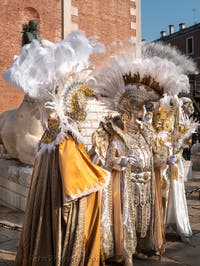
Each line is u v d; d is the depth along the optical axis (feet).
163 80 13.10
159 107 16.12
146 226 13.51
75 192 10.75
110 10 44.88
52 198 11.17
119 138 12.96
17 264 12.00
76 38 11.85
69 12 40.98
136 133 13.60
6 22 36.99
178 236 16.30
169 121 16.43
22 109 20.66
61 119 11.43
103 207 12.51
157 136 15.43
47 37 39.60
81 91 12.12
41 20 39.24
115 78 13.01
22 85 11.51
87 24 42.83
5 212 20.48
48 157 11.64
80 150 11.68
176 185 16.10
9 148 22.25
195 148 43.57
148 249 13.79
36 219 11.46
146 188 13.52
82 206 11.15
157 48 13.60
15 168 20.95
